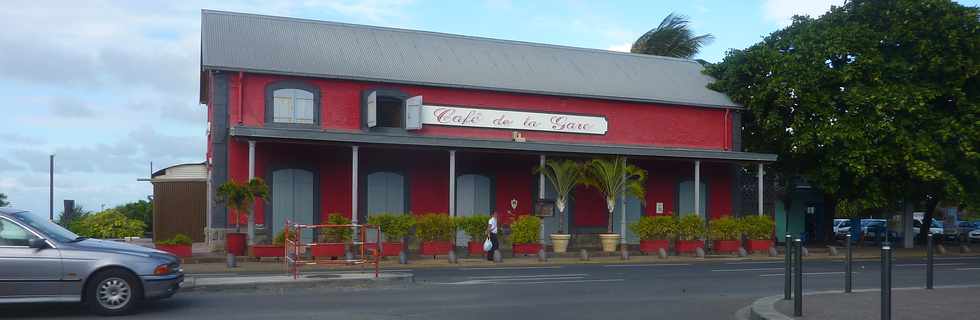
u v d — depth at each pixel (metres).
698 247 28.53
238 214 24.27
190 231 31.50
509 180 30.22
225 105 26.25
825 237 36.91
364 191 27.97
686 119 32.88
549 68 32.06
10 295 11.01
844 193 34.06
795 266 11.41
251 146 24.11
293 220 26.91
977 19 30.41
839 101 31.25
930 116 30.66
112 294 11.38
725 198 33.75
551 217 30.44
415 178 28.88
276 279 15.16
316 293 14.40
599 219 31.56
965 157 31.27
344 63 28.12
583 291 15.38
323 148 27.55
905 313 11.52
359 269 20.80
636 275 19.47
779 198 37.44
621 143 31.58
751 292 15.66
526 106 30.11
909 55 31.53
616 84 32.31
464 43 32.16
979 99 31.62
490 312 12.12
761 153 33.38
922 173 29.56
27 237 11.31
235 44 27.22
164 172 32.28
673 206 32.75
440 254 25.16
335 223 24.28
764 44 33.28
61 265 11.18
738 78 33.72
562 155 28.66
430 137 26.03
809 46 31.52
